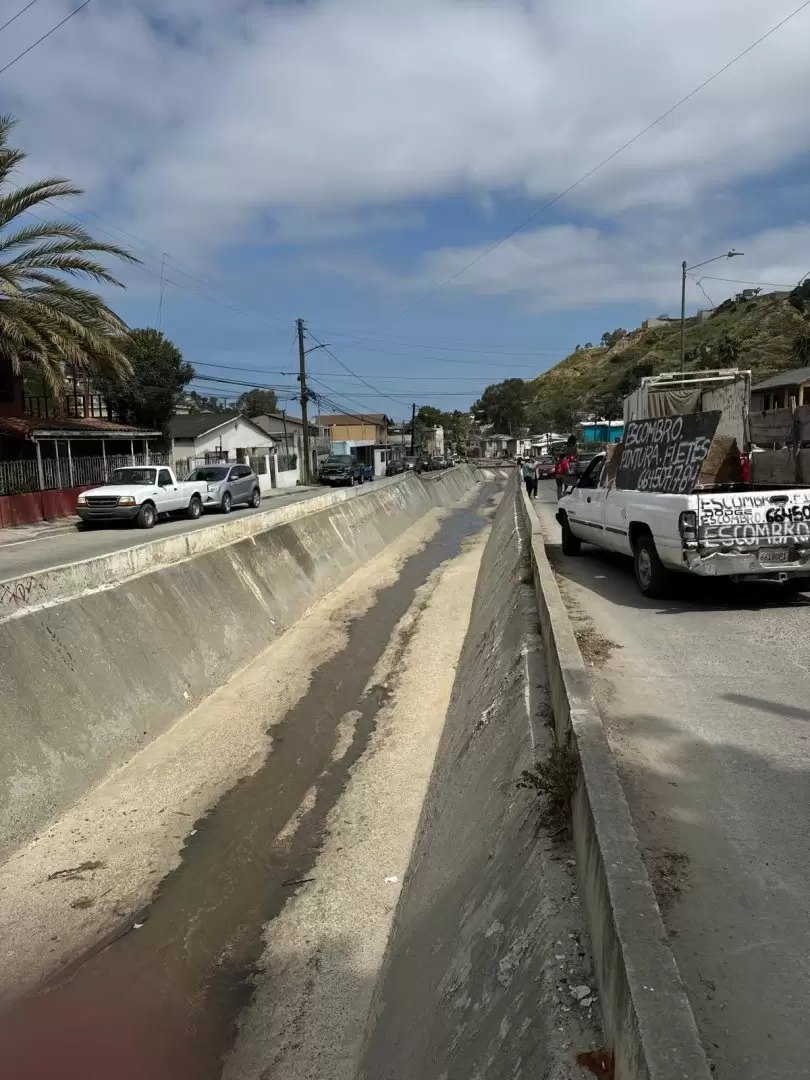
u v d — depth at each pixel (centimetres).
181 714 957
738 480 1084
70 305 2298
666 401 1831
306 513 1995
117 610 946
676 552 824
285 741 880
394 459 7019
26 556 1784
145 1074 416
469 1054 304
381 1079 363
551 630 615
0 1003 475
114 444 3325
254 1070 418
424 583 1880
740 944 286
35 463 2614
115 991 483
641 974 221
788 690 572
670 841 365
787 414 1692
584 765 360
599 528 1099
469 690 894
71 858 637
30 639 779
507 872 401
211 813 712
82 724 785
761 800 403
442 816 619
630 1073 207
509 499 3653
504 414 13588
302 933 534
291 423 6919
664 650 691
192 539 1297
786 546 802
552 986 282
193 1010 465
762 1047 233
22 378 2784
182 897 581
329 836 669
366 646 1291
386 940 520
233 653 1166
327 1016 454
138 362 3719
